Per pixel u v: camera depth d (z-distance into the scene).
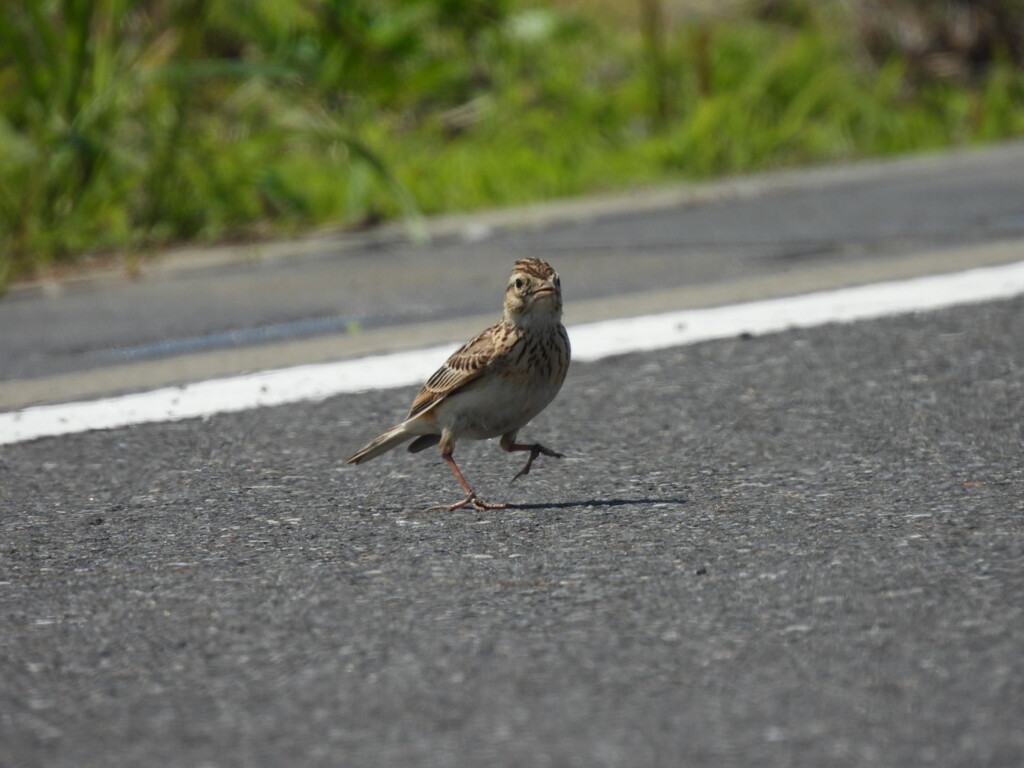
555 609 6.99
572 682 6.17
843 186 20.55
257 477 9.49
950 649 6.32
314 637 6.77
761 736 5.64
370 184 21.17
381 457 9.89
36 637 6.89
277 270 17.22
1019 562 7.29
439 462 9.79
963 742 5.53
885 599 6.91
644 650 6.47
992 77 27.91
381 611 7.05
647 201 20.41
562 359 9.08
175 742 5.80
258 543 8.16
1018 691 5.89
